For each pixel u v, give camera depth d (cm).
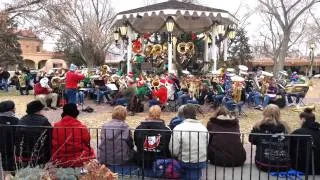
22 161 579
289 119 1345
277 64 5566
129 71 2119
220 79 1648
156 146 625
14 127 612
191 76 1634
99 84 1733
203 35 2241
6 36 3903
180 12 1817
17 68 4528
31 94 2312
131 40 2158
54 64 5238
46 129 604
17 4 3042
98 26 4606
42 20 3266
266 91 1633
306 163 594
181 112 717
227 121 680
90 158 562
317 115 1507
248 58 5409
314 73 7725
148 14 1869
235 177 633
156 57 2130
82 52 4572
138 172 637
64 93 1553
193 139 612
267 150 637
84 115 1375
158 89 1453
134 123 1216
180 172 617
